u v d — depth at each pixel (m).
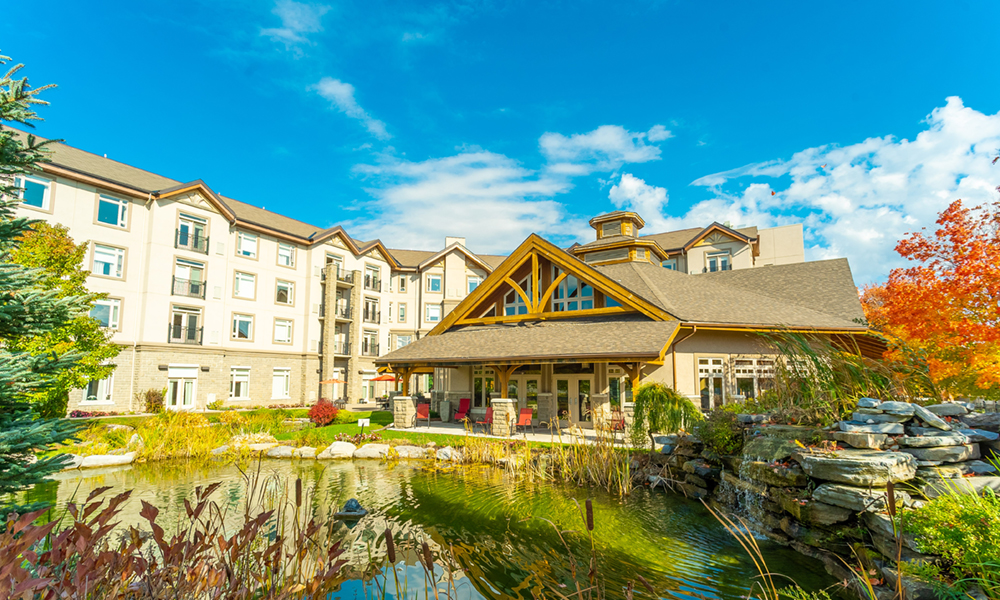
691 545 8.14
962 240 14.55
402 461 15.75
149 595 3.32
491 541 8.43
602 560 7.57
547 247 22.05
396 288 47.25
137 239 29.23
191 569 3.53
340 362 41.34
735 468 10.27
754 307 20.30
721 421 11.34
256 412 23.80
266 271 36.28
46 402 14.78
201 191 32.09
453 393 24.55
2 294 6.03
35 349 13.05
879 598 5.69
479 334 22.08
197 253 31.78
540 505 10.57
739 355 19.16
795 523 7.95
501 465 14.70
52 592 2.93
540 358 17.67
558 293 22.70
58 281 14.09
